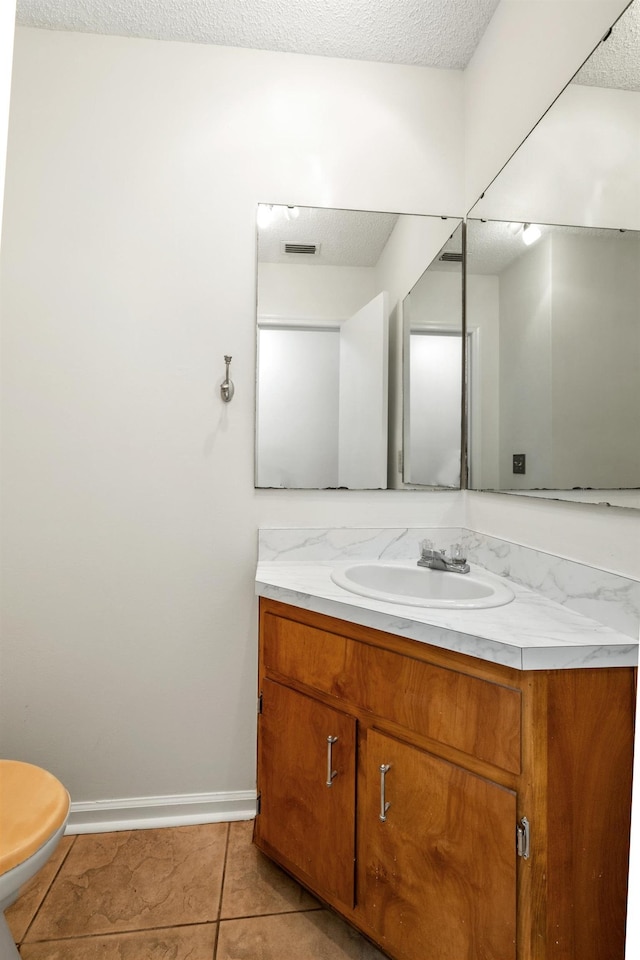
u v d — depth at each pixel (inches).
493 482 66.0
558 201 51.6
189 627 71.2
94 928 53.1
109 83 69.9
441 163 74.7
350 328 73.4
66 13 66.5
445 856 43.0
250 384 72.2
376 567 68.2
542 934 38.7
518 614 47.3
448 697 43.3
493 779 40.7
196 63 71.2
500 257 64.0
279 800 57.9
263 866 62.0
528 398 57.2
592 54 46.2
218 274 71.6
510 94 62.3
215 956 50.5
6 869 39.6
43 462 68.7
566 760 39.1
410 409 74.0
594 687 39.5
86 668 69.4
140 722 70.3
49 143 68.9
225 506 71.9
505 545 62.2
